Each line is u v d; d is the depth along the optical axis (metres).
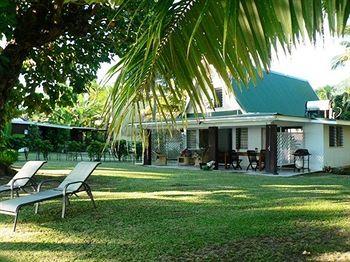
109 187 11.77
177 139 24.22
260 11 1.62
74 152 27.77
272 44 1.65
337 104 28.06
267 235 5.98
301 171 18.41
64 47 10.99
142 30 2.03
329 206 8.30
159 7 1.76
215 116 19.20
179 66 1.96
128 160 25.97
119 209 8.09
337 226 6.50
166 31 1.92
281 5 1.57
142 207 8.31
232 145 22.00
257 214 7.50
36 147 26.47
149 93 2.07
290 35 1.58
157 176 15.37
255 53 1.72
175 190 11.12
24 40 10.14
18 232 6.27
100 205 8.53
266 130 17.20
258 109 21.19
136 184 12.55
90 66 11.56
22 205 6.44
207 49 1.85
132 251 5.24
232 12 1.55
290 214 7.44
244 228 6.39
